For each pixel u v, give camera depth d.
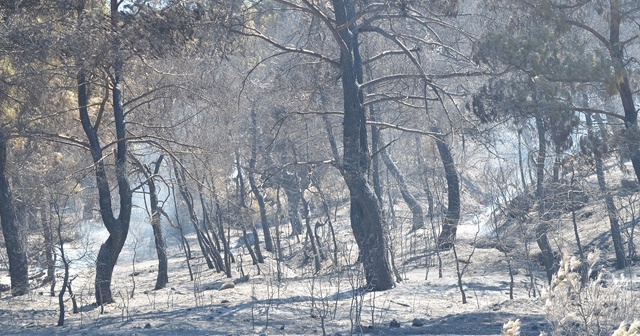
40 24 23.94
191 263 51.59
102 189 28.66
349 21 29.06
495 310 20.94
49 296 32.19
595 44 24.77
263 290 30.56
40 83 26.64
